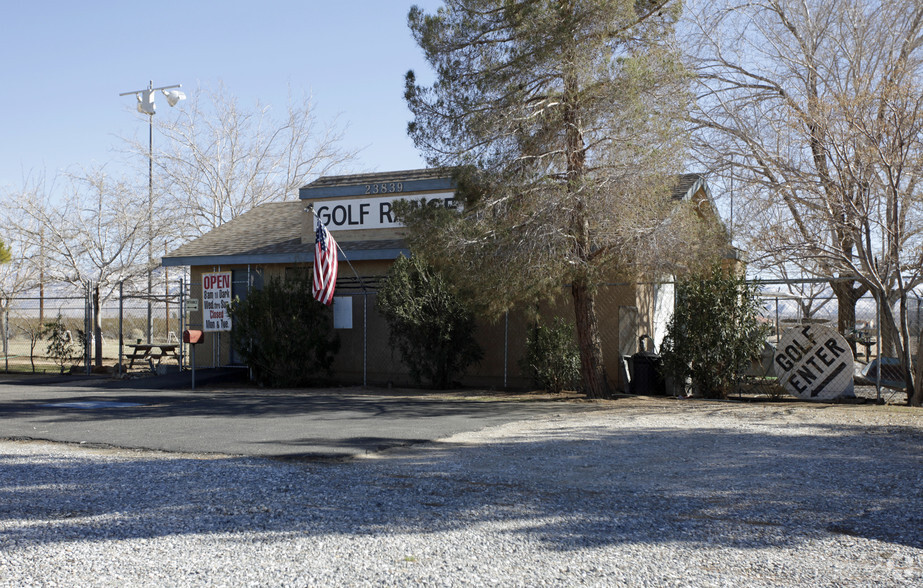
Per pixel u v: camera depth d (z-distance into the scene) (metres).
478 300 13.30
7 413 12.30
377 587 4.34
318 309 17.23
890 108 13.40
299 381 17.30
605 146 13.44
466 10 13.67
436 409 12.75
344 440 9.32
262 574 4.55
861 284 18.84
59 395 15.20
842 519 5.72
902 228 15.14
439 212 13.25
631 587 4.31
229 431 10.16
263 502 6.30
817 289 23.67
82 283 26.67
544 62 12.96
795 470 7.54
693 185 16.73
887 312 13.79
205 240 21.97
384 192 18.72
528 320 15.67
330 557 4.87
